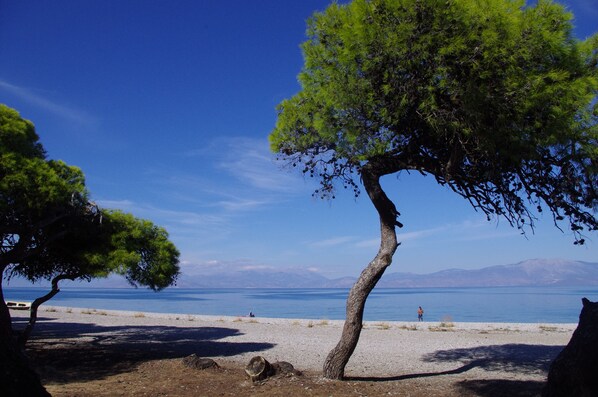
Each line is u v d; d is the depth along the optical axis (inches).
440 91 316.5
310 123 406.0
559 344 754.8
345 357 417.4
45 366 483.8
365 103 339.0
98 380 424.5
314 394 359.9
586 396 255.6
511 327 1095.0
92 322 1181.1
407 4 305.3
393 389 384.2
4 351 198.7
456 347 722.8
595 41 335.6
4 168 461.4
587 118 312.7
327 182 458.3
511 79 297.3
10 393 189.0
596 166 335.0
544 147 342.3
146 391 368.8
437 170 410.6
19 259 520.4
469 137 340.8
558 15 302.5
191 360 482.6
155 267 631.8
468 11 299.0
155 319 1316.4
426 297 7849.4
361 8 323.0
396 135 375.9
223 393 361.7
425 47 302.7
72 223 565.3
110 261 564.1
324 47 369.4
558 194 371.6
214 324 1171.3
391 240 418.6
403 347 724.7
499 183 398.6
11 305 1583.4
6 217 502.3
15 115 506.3
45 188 475.2
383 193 425.4
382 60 321.7
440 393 370.6
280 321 1288.1
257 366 411.5
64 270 669.3
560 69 301.7
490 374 474.6
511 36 293.1
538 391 376.8
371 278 414.9
